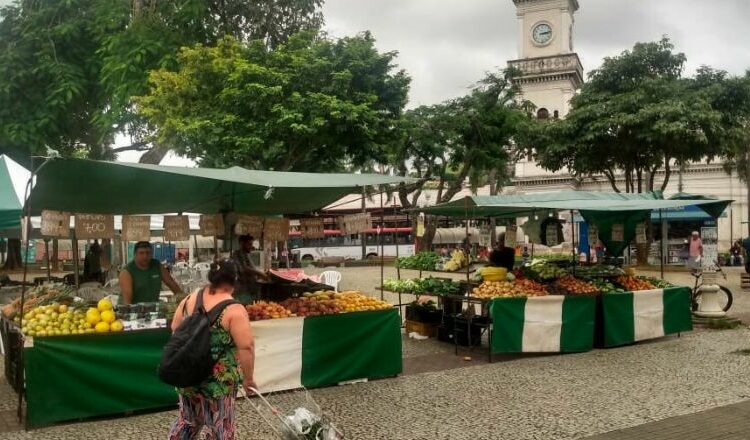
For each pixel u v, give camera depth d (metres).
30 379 5.86
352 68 18.17
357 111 17.09
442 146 26.39
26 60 18.47
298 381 7.20
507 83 26.58
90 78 19.38
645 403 6.69
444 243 39.47
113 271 14.12
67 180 7.21
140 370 6.34
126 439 5.61
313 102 16.77
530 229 12.81
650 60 27.20
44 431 5.83
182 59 17.61
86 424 6.05
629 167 27.61
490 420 6.15
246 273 8.38
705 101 24.83
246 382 4.09
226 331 4.02
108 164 6.25
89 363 6.10
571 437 5.61
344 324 7.54
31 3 19.41
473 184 30.88
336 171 20.89
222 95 16.80
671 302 10.66
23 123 18.22
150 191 8.35
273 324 7.00
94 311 6.36
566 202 10.35
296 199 9.80
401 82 19.19
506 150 29.91
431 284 10.84
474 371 8.38
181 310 4.24
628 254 27.69
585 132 26.56
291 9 20.81
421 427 5.95
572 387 7.45
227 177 6.79
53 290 8.48
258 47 17.97
